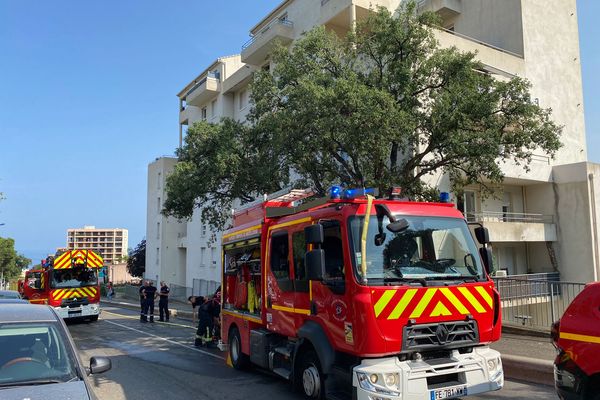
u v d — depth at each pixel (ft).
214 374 30.30
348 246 18.86
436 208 21.11
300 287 22.65
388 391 16.98
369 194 20.59
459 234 20.92
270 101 47.32
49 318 16.89
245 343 29.68
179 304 108.17
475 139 39.06
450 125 38.99
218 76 122.52
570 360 16.10
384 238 19.30
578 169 76.79
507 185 80.64
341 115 37.19
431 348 18.20
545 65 83.61
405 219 19.84
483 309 19.70
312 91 37.83
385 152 38.24
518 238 72.64
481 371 18.81
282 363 25.32
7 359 14.75
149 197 161.99
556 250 78.48
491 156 39.68
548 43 84.58
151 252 157.07
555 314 40.55
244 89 112.06
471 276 20.08
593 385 15.60
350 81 38.73
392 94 42.04
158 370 31.94
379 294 17.79
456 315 18.99
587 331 15.76
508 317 43.86
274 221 26.91
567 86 86.63
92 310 67.92
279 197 29.86
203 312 42.78
